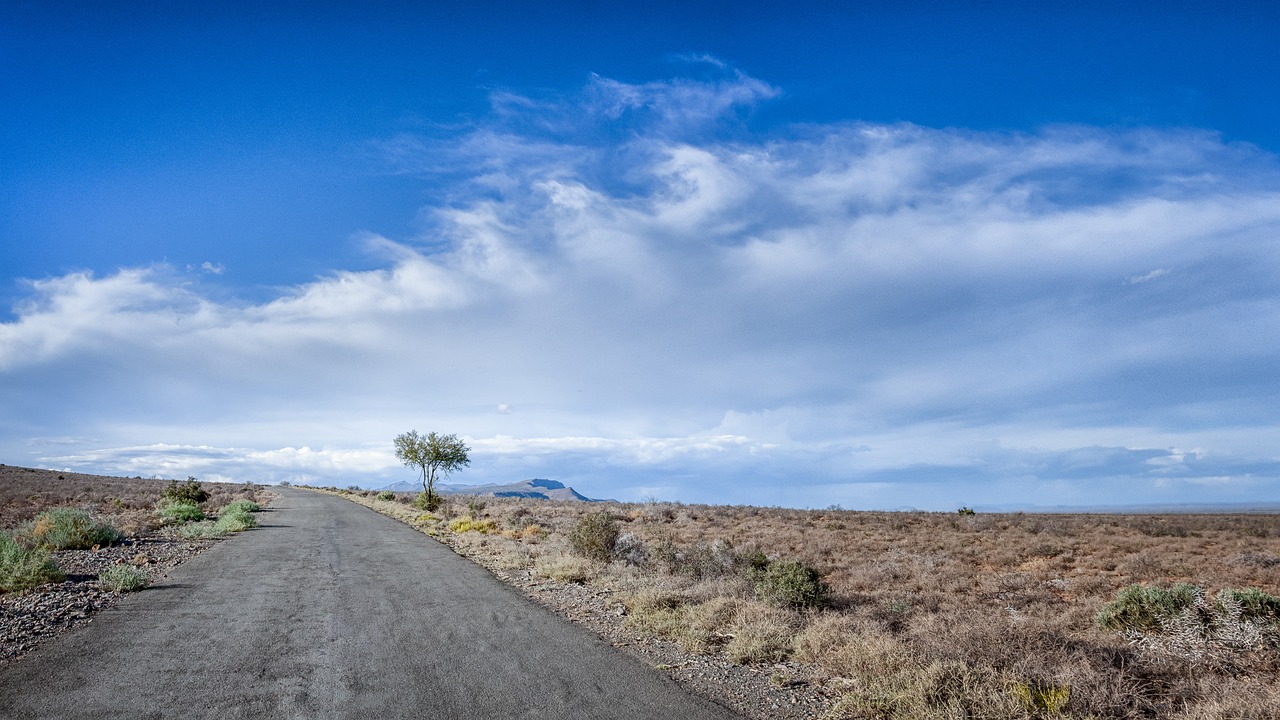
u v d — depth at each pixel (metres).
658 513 42.22
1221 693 6.42
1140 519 46.62
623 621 10.29
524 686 6.80
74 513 18.70
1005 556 22.64
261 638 8.52
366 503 53.03
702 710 6.29
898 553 22.61
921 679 6.50
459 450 50.56
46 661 7.24
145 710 5.86
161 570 14.20
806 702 6.62
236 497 52.41
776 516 42.41
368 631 9.09
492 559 18.41
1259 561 20.17
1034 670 6.71
